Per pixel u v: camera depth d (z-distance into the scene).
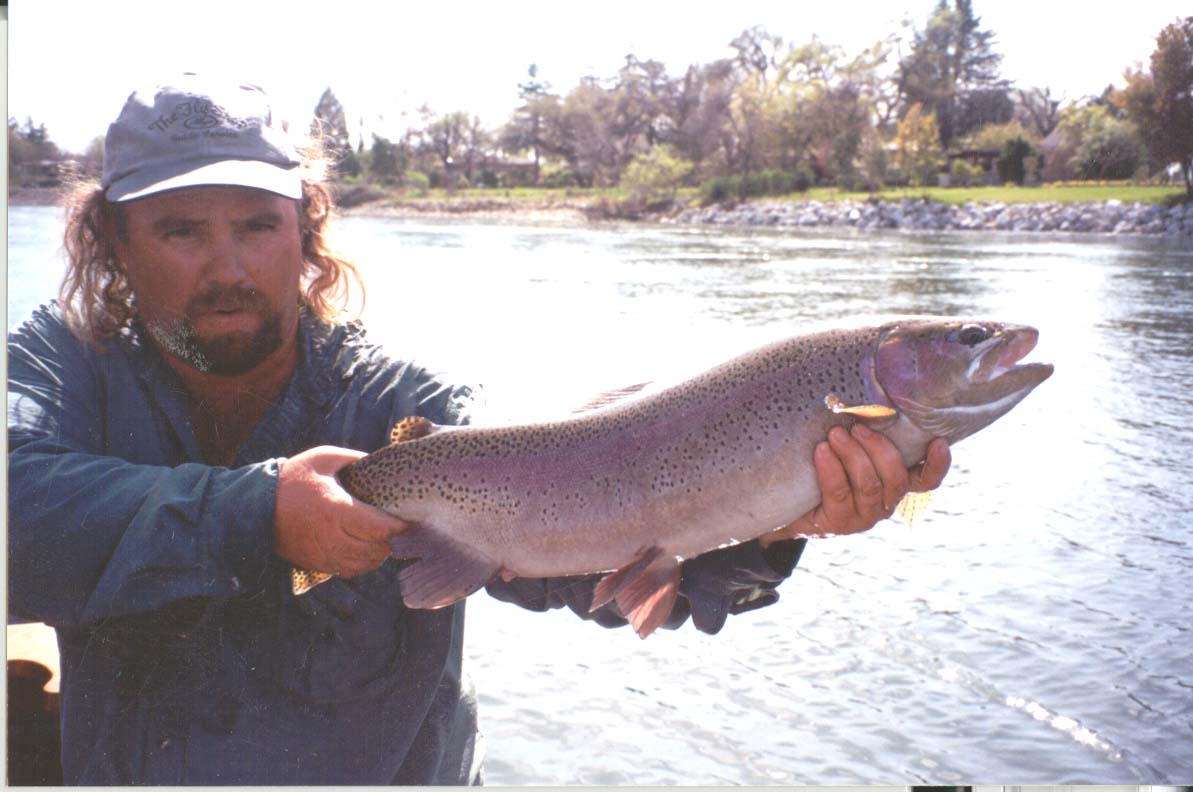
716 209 62.75
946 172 57.16
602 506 1.96
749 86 70.88
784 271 23.91
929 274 22.88
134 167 1.81
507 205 70.56
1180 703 3.90
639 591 1.96
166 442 1.93
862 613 4.68
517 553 1.96
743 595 2.07
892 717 3.78
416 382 2.10
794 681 4.08
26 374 1.83
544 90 89.19
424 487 1.96
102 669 1.85
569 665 4.20
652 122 88.19
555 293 18.19
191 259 1.81
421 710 1.96
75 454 1.72
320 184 2.22
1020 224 44.41
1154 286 20.11
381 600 1.92
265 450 1.96
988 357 1.95
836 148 66.62
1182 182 38.84
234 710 1.87
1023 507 6.23
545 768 3.42
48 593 1.66
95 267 1.93
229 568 1.66
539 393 9.43
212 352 1.86
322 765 1.89
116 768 1.85
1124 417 8.81
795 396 1.96
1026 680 4.05
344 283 2.25
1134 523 6.02
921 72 52.53
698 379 2.02
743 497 1.96
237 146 1.83
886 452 1.88
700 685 4.01
